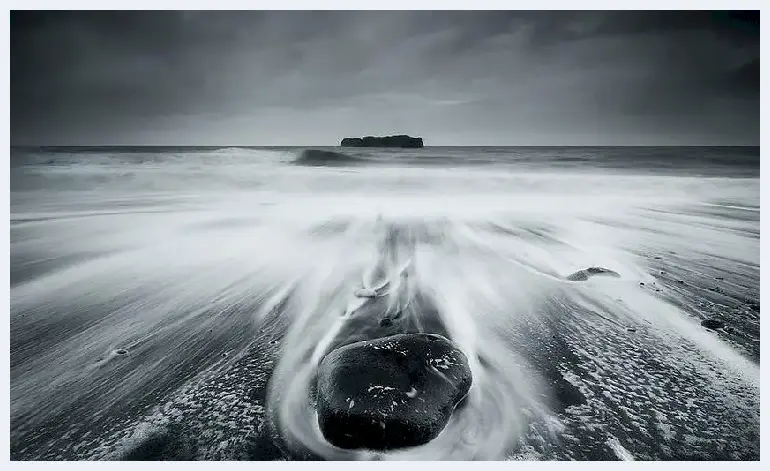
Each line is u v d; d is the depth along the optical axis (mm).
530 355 3438
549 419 2740
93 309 4297
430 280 4934
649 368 3270
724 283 4875
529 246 6234
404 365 2824
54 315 4168
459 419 2701
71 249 6211
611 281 4910
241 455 2527
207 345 3625
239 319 4066
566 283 4863
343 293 4613
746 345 3582
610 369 3262
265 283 4922
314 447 2555
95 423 2770
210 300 4488
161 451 2566
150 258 5809
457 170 16094
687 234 6930
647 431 2668
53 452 2582
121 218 8195
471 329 3840
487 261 5570
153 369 3303
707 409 2842
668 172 14977
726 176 13805
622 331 3818
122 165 16219
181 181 12781
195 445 2592
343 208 9141
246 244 6410
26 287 4836
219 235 6926
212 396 2984
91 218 8203
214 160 18625
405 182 12805
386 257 5742
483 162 19641
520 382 3090
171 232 7113
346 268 5348
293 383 3102
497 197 10609
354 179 13172
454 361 2980
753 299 4457
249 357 3438
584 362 3348
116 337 3766
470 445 2541
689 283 4863
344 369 2816
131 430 2709
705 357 3410
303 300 4461
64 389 3078
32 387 3100
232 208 9164
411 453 2494
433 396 2672
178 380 3166
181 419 2781
